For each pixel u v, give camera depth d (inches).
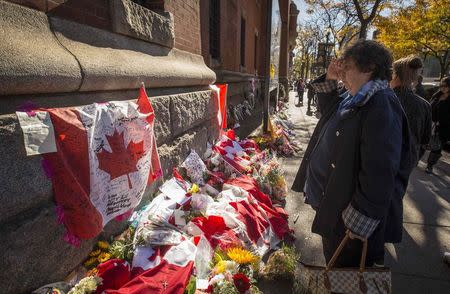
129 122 99.4
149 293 79.5
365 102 71.4
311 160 95.0
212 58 290.8
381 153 67.6
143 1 153.8
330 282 79.0
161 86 140.1
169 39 155.3
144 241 99.9
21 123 66.3
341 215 78.5
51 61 77.9
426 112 132.6
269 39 307.7
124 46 119.9
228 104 351.3
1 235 63.9
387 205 68.9
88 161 82.3
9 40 69.6
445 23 800.3
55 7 88.0
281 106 725.9
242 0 458.3
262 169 195.8
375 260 80.9
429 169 248.2
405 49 957.8
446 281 115.0
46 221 74.1
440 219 164.7
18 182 67.3
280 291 104.8
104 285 84.3
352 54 75.2
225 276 92.2
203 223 118.9
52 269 77.4
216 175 171.9
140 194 107.3
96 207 86.5
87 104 92.8
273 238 136.5
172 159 145.5
